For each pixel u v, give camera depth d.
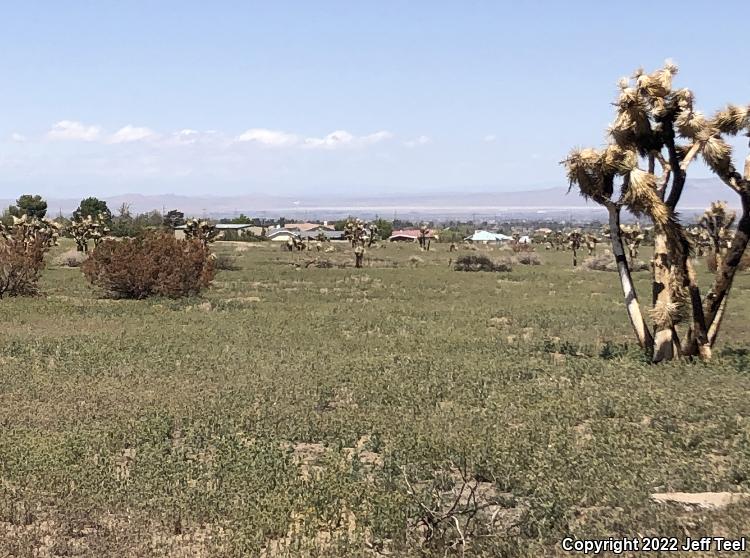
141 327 27.47
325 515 9.62
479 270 69.00
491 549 8.48
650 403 15.45
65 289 44.28
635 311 21.83
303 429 13.71
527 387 17.08
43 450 12.16
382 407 15.39
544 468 11.16
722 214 27.41
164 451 12.35
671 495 10.05
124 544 8.78
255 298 40.31
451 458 11.65
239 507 9.79
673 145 21.39
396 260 85.25
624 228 70.62
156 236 41.34
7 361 20.23
